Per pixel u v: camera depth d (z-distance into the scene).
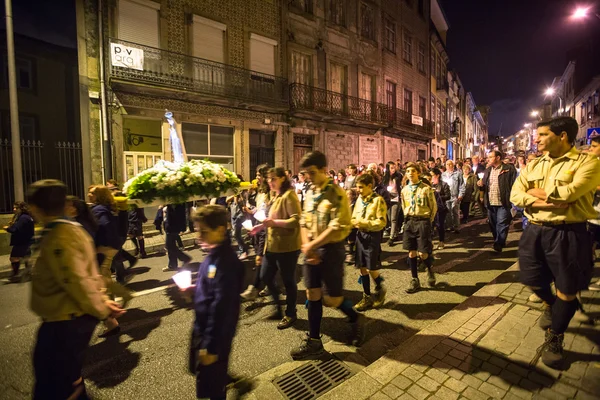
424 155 24.62
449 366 2.69
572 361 2.66
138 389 2.72
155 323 3.96
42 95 10.40
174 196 4.69
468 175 10.01
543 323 3.16
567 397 2.27
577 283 2.60
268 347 3.30
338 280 3.01
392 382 2.54
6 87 10.05
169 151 11.12
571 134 2.64
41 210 2.00
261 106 13.02
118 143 10.20
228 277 2.03
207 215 2.03
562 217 2.62
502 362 2.70
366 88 18.53
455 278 5.09
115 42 9.95
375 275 4.03
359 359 3.04
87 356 3.24
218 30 12.25
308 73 15.42
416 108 22.97
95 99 9.86
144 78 10.42
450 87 32.97
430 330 3.27
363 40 17.98
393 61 20.36
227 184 5.28
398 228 8.21
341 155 16.98
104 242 3.65
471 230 8.80
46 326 1.98
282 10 14.13
